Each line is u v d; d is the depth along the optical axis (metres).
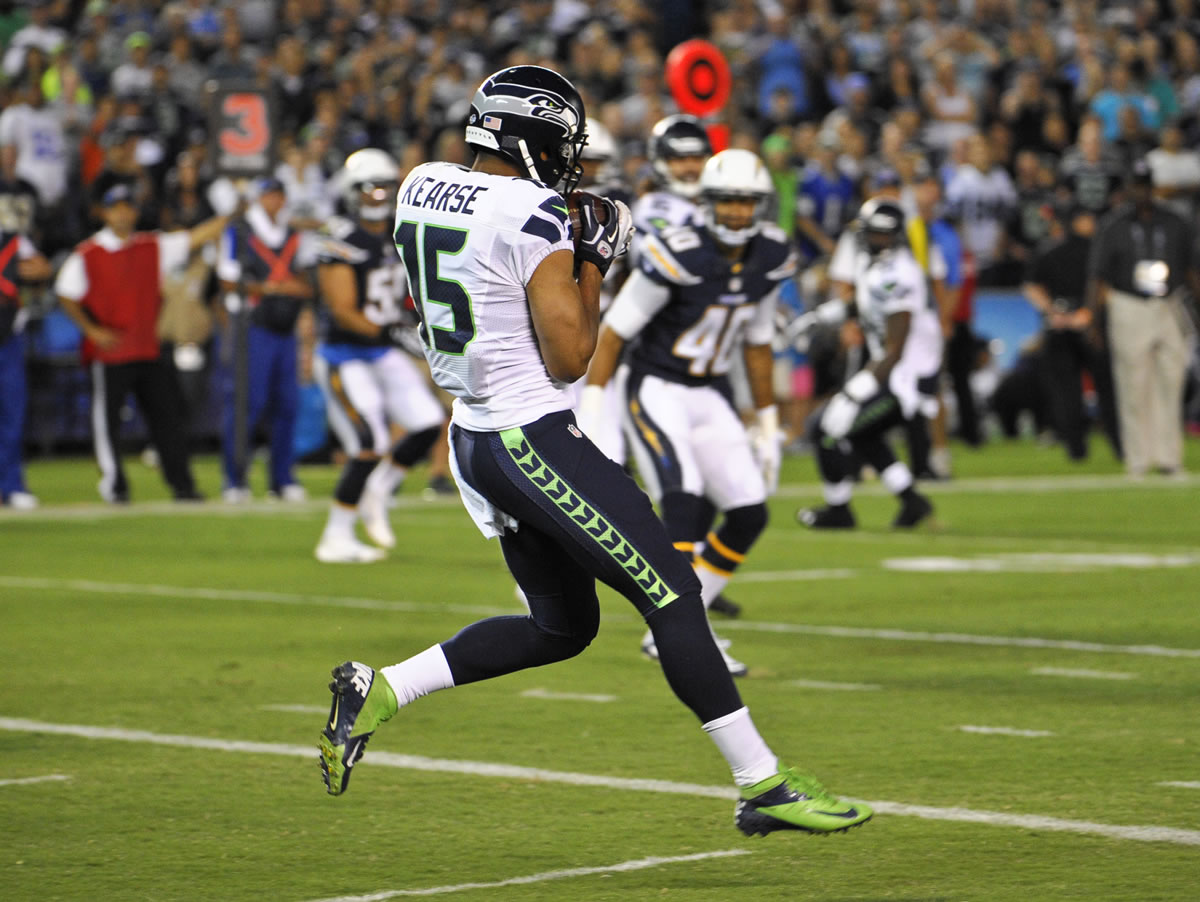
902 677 27.62
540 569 18.02
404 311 43.41
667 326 28.75
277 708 25.55
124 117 75.69
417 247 17.70
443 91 86.62
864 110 86.88
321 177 71.69
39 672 28.38
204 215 69.50
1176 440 65.25
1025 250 83.06
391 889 16.73
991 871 17.09
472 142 17.95
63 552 45.12
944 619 33.56
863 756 22.14
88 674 28.20
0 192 55.31
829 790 20.42
